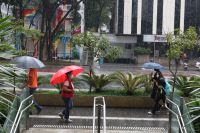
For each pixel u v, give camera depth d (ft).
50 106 58.39
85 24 206.90
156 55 192.85
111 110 57.16
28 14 150.61
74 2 149.38
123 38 205.36
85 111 55.67
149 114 54.19
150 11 202.39
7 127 27.58
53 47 164.55
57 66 131.34
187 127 30.37
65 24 175.52
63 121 48.42
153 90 54.29
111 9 225.35
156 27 201.87
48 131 41.98
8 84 30.45
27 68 47.50
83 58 110.52
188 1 200.13
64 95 47.67
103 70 133.90
